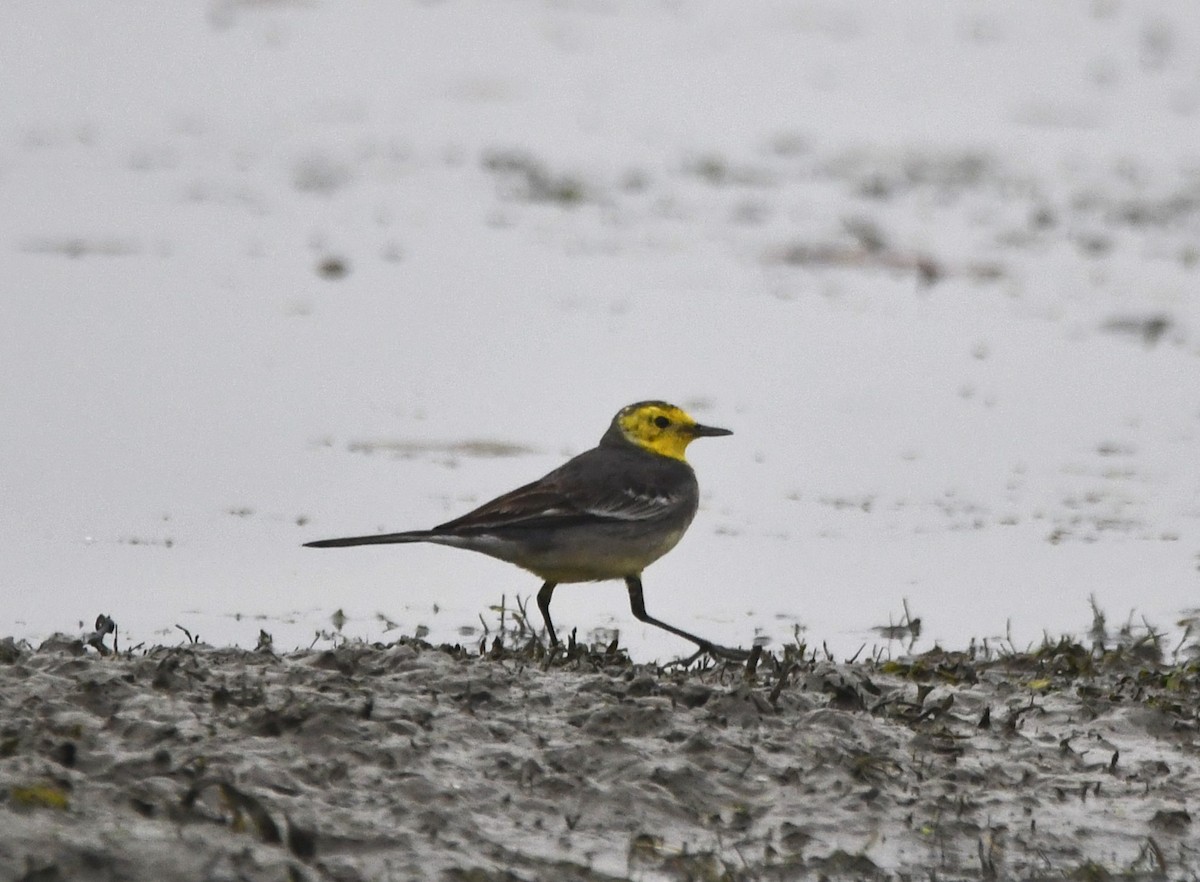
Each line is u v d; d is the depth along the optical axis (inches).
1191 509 658.8
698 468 704.4
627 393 787.4
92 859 296.8
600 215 1059.3
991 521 645.3
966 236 1029.2
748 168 1167.6
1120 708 432.8
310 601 553.9
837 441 734.5
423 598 562.6
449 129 1250.0
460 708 386.3
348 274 935.7
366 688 390.0
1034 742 411.2
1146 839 372.2
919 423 754.8
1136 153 1211.9
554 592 579.8
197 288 904.9
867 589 577.3
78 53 1406.3
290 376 792.3
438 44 1481.3
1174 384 803.4
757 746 385.1
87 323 847.7
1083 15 1596.9
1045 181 1140.5
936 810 373.1
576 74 1406.3
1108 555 610.5
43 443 699.4
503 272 948.6
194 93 1325.0
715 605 565.6
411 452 703.1
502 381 796.0
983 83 1392.7
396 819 338.0
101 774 330.0
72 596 548.1
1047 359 837.2
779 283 943.0
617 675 429.7
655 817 356.8
